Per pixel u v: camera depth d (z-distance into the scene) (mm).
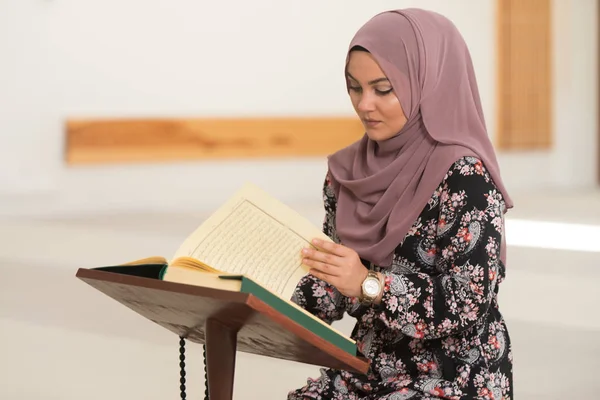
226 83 15422
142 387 6027
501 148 17969
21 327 7520
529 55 18062
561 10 18391
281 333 2697
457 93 3357
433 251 3291
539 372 6395
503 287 9266
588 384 6125
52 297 8617
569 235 12547
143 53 14719
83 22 14234
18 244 11469
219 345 2887
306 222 3074
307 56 15984
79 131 14281
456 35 3416
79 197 14477
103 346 7020
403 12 3383
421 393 3252
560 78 18531
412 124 3369
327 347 2717
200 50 15172
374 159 3527
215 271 2801
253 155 15664
